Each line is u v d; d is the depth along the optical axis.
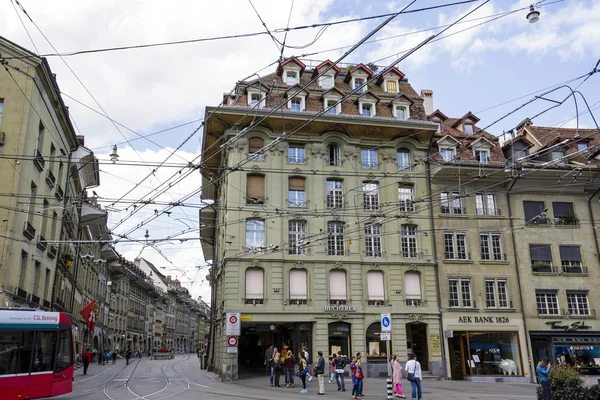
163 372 38.38
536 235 35.66
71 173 37.03
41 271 28.42
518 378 32.59
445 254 34.53
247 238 32.19
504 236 35.47
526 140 36.72
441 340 32.97
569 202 36.72
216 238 41.81
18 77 24.73
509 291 34.44
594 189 36.88
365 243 33.72
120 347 76.88
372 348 32.28
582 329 34.25
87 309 40.50
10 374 16.17
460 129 39.72
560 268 35.25
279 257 31.94
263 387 25.08
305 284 32.22
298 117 33.22
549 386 17.11
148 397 19.81
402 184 35.19
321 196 33.41
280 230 32.34
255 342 40.59
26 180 24.50
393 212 34.34
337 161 34.75
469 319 33.44
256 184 33.12
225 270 31.62
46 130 27.69
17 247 23.84
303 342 32.09
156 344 104.56
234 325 27.03
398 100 36.22
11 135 23.97
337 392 23.00
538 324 34.00
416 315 32.97
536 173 35.16
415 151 35.84
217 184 39.97
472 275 34.34
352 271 32.81
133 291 86.56
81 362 52.06
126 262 78.31
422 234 34.47
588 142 38.62
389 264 33.50
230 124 33.03
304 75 37.16
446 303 33.59
